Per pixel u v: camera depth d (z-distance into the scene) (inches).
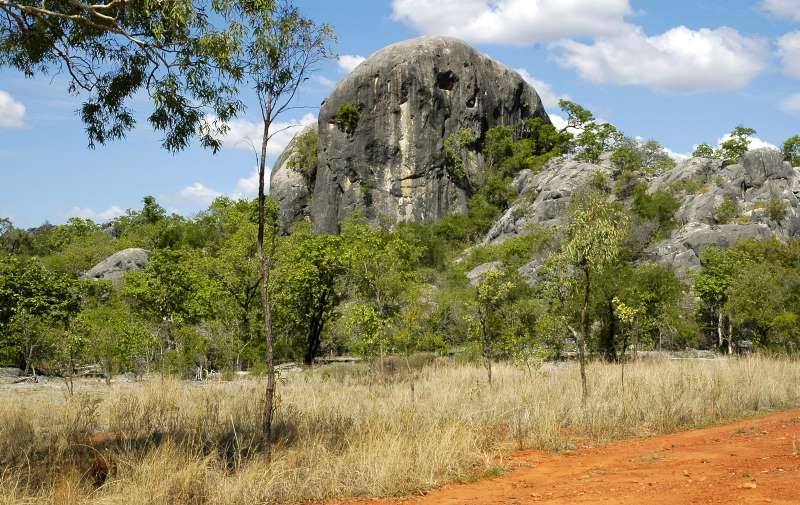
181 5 428.5
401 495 352.8
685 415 561.6
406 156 4343.0
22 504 310.8
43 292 1502.2
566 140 4719.5
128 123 548.7
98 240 3376.0
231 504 331.9
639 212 2650.1
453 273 2129.7
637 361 1013.2
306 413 520.4
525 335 1072.2
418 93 4365.2
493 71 4726.9
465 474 389.7
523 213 3467.0
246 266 1210.6
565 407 568.4
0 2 418.3
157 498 321.4
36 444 452.8
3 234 3821.4
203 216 3346.5
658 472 368.5
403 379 909.2
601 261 620.1
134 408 571.2
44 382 1135.0
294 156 4822.8
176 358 1130.0
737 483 323.0
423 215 4291.3
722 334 1574.8
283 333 1358.3
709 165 3046.3
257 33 427.5
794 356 1163.9
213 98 515.2
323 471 370.0
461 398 612.4
